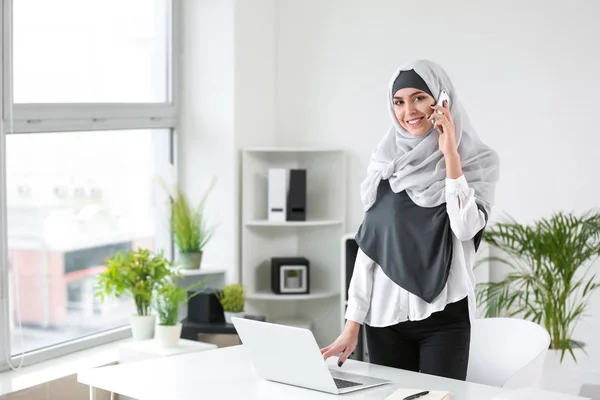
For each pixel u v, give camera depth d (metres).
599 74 4.51
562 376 4.18
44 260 4.22
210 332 4.33
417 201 2.86
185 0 4.99
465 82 4.79
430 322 2.84
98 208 4.57
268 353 2.59
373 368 2.80
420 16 4.87
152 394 2.49
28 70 4.12
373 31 4.98
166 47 4.97
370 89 5.02
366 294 2.94
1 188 3.86
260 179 5.10
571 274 4.16
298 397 2.46
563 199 4.61
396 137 2.99
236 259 4.98
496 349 3.25
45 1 4.21
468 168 2.88
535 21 4.61
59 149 4.31
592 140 4.54
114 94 4.66
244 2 4.94
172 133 5.04
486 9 4.71
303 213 4.96
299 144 5.22
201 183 5.02
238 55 4.92
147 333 4.19
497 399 2.44
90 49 4.48
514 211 4.71
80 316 4.45
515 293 4.45
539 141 4.64
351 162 5.10
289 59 5.20
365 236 2.95
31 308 4.14
